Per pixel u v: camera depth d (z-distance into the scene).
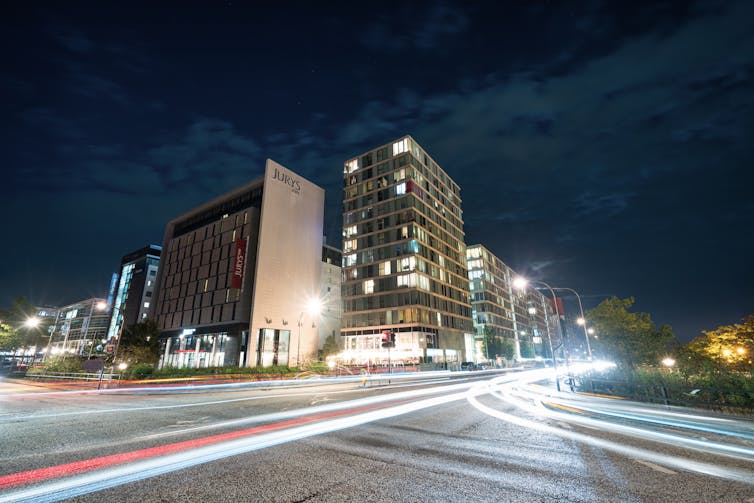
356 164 82.00
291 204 68.25
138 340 48.62
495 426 10.77
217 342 62.12
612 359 43.62
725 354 34.03
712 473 6.17
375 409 14.77
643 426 10.58
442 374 50.41
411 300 64.81
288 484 5.66
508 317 119.19
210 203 77.81
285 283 63.50
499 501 4.98
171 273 80.50
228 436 9.30
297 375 43.16
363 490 5.40
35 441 8.71
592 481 5.80
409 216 70.06
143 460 6.97
